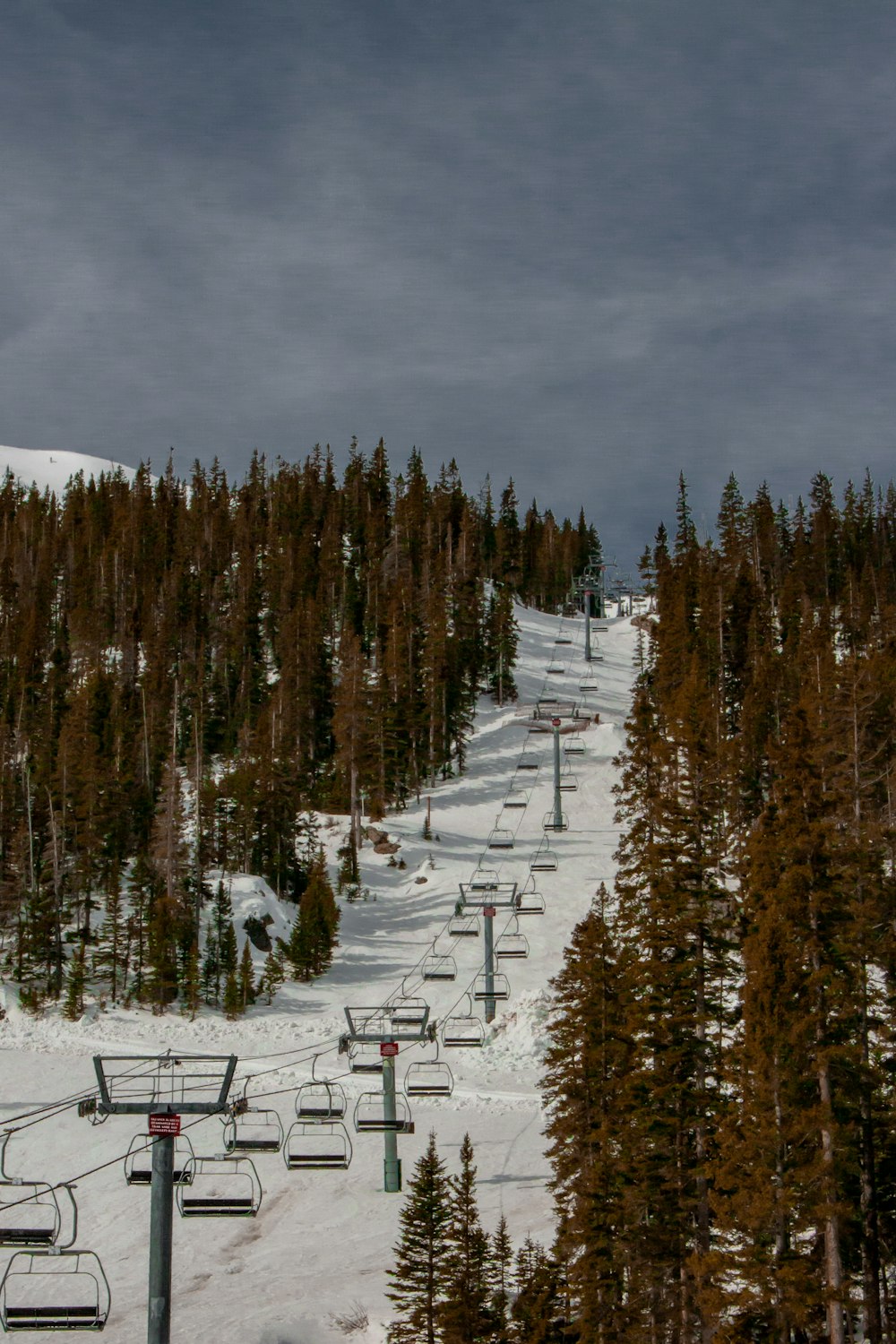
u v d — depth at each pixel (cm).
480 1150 5359
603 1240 3484
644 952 3912
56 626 14612
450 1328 3309
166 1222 2973
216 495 19725
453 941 8412
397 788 11125
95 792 8475
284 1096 6084
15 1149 5366
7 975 7738
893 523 18725
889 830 4666
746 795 7956
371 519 17250
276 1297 4038
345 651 11181
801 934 3238
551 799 11000
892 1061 3469
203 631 14138
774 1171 3019
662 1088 3528
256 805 9469
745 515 15650
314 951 7962
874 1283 3203
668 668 10631
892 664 7794
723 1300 2953
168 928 7562
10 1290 4128
